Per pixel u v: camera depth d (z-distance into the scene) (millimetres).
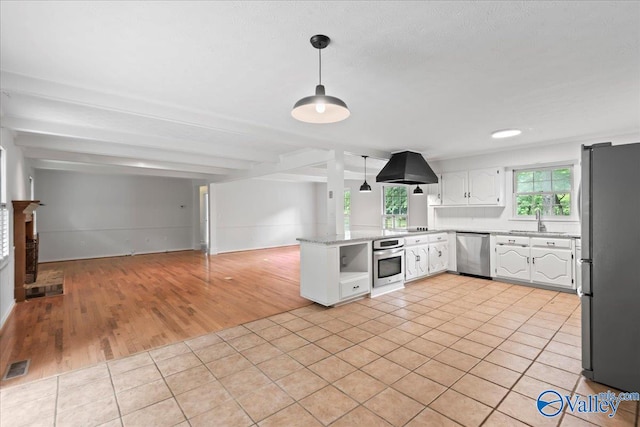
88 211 7922
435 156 5887
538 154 4953
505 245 4957
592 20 1721
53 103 2891
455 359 2504
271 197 10289
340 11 1617
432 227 6434
